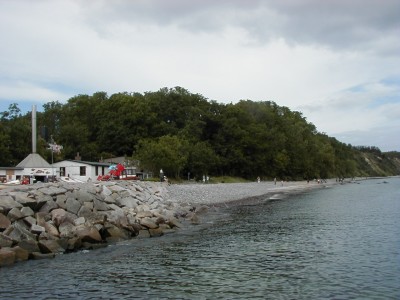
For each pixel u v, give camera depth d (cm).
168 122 12406
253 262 1931
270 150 13525
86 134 11375
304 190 9450
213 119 12331
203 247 2336
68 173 6788
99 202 3064
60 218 2498
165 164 8125
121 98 12131
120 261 1988
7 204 2398
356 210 4450
